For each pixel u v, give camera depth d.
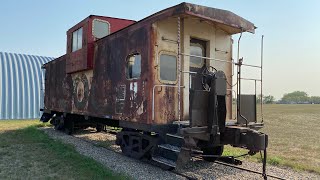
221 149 7.90
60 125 14.06
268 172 7.06
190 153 6.27
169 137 6.67
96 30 10.54
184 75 7.30
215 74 6.37
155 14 6.88
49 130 14.93
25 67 25.58
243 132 6.27
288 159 8.82
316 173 7.14
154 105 6.86
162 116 6.98
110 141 11.39
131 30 7.85
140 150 7.66
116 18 11.21
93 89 10.04
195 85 6.36
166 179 6.29
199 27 7.66
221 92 6.38
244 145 6.24
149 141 7.26
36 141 10.76
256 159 8.44
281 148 10.84
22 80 24.31
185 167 7.41
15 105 22.80
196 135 6.18
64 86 13.07
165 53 7.14
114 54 8.73
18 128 15.14
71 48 11.96
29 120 21.16
